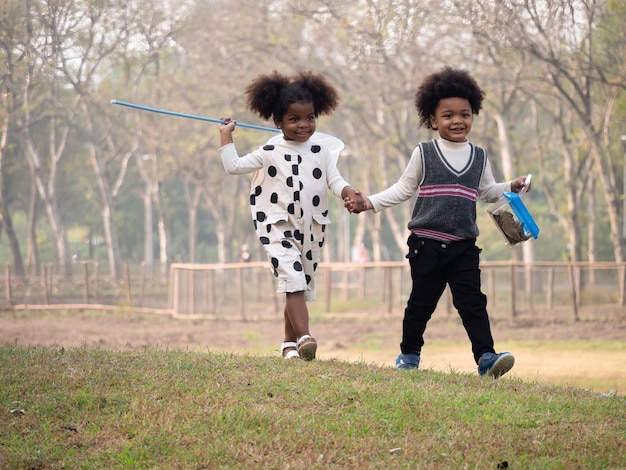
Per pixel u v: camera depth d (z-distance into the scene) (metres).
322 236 9.25
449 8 26.61
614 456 6.59
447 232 8.86
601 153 35.59
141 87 42.94
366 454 6.50
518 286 39.22
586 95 32.47
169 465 6.38
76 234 73.44
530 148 48.09
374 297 40.41
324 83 9.32
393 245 84.12
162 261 53.22
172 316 32.47
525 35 26.67
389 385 8.10
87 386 7.85
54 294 37.06
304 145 9.21
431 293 9.09
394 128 41.94
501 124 38.00
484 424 7.14
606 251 55.50
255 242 68.44
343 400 7.52
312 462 6.39
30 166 54.75
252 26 36.72
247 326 29.17
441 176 8.88
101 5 28.89
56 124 49.62
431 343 23.27
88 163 54.59
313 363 8.88
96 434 6.86
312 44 36.31
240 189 62.19
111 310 33.44
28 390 7.79
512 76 32.62
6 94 25.59
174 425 6.97
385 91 36.09
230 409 7.21
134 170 70.44
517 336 24.88
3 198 51.78
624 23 28.25
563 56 28.58
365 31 30.17
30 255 57.62
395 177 54.28
